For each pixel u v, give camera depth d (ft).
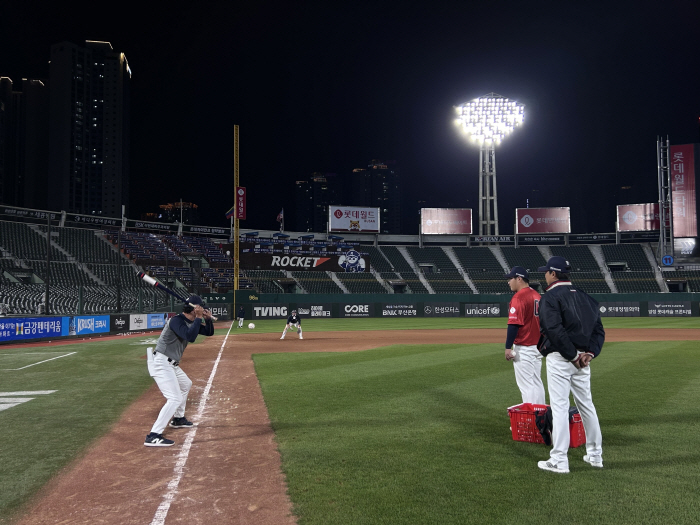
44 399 28.17
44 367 41.65
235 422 22.44
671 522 11.95
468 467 15.84
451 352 52.21
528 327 19.66
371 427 20.90
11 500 13.88
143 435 20.58
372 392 29.01
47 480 15.43
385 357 47.78
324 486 14.39
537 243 199.00
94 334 76.54
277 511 12.85
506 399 26.68
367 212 194.59
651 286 170.91
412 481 14.67
